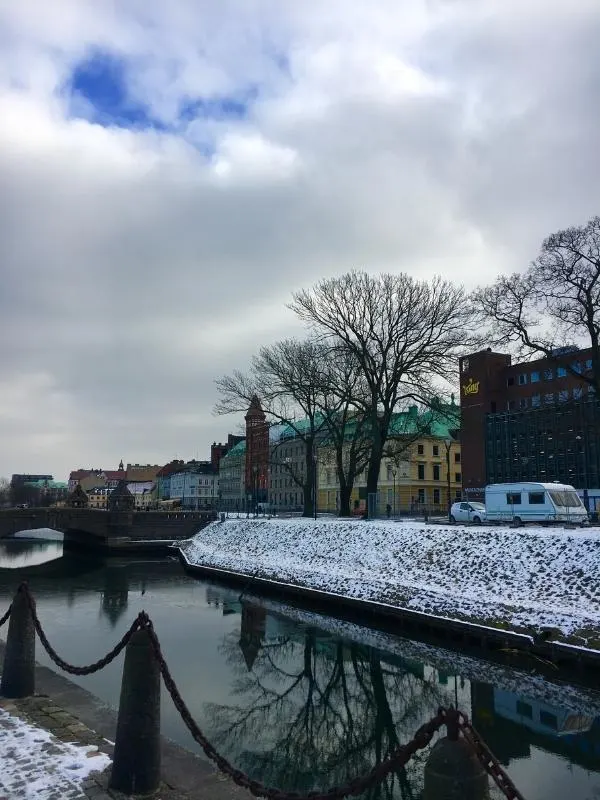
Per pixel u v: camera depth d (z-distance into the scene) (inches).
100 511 2332.7
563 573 869.8
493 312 1457.9
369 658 797.2
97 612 1109.7
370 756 501.4
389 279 1723.7
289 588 1222.3
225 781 289.6
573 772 458.6
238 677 710.5
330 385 1889.8
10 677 405.7
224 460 5561.0
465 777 179.2
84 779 278.2
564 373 2785.4
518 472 2906.0
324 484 3941.9
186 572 1743.4
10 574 1713.8
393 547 1255.5
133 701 274.8
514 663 738.8
